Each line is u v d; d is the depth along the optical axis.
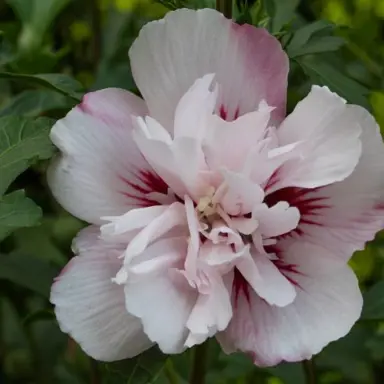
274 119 0.30
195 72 0.30
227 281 0.30
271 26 0.39
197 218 0.30
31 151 0.32
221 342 0.30
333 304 0.30
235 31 0.30
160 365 0.32
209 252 0.30
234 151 0.30
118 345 0.30
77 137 0.30
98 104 0.30
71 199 0.30
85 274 0.30
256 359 0.30
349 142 0.29
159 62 0.30
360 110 0.29
